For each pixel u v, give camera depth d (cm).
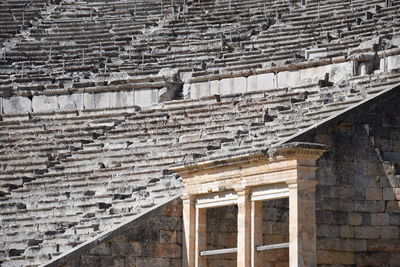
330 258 4384
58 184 5731
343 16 6669
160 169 5456
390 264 4450
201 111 6088
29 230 5269
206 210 4647
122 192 5372
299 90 5888
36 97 7088
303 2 7244
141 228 4597
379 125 4572
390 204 4481
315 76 6097
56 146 6272
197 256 4562
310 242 4000
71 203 5419
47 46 7744
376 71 5778
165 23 7669
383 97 4619
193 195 4619
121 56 7319
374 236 4466
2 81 7238
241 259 4262
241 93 6147
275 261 4484
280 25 7038
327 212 4409
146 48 7331
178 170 4678
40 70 7362
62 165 5969
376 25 6272
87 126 6450
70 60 7469
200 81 6625
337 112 4728
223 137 5581
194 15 7675
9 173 5966
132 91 6869
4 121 6712
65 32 7950
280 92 5969
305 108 5372
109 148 6022
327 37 6391
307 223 4003
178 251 4653
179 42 7269
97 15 8162
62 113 6762
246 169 4275
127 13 8081
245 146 5125
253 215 4262
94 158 5931
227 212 4647
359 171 4497
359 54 5872
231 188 4362
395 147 4578
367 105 4575
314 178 4050
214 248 4622
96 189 5531
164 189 5100
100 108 6669
